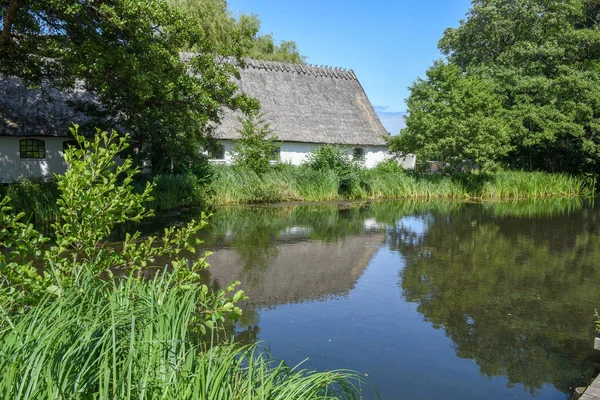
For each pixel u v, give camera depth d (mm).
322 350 5957
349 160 26188
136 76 11273
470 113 25234
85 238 4199
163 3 12289
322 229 15328
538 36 32406
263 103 30234
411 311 7590
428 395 4930
